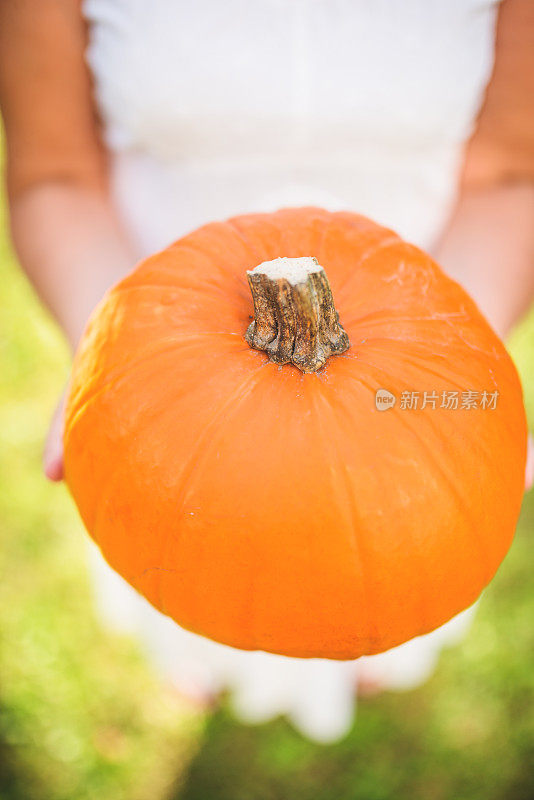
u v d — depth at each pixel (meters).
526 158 0.74
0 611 1.18
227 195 0.76
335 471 0.50
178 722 1.10
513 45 0.69
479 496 0.52
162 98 0.70
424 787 1.05
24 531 1.26
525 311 0.73
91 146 0.75
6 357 1.47
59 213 0.73
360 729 1.08
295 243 0.56
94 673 1.13
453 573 0.52
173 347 0.52
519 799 1.02
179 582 0.52
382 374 0.51
